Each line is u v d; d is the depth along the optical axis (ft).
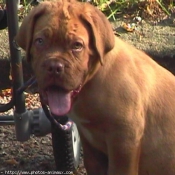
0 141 23.30
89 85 16.72
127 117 17.02
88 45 15.89
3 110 20.16
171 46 27.76
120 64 17.02
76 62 15.66
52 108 15.98
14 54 19.53
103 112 16.94
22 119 20.17
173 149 17.98
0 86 27.58
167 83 18.04
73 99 16.58
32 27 16.08
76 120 17.71
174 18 29.60
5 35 28.25
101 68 16.70
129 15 29.81
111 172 17.78
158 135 17.85
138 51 18.19
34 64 16.20
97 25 15.90
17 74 19.74
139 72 17.44
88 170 19.72
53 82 15.56
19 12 29.40
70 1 16.44
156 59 27.61
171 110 17.89
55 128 20.21
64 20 15.64
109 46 16.07
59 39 15.57
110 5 30.30
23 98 20.04
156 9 29.96
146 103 17.54
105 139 17.61
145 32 28.71
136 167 17.90
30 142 23.24
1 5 29.35
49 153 22.59
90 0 30.22
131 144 17.33
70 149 20.83
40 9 16.01
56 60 15.39
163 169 18.21
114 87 16.83
